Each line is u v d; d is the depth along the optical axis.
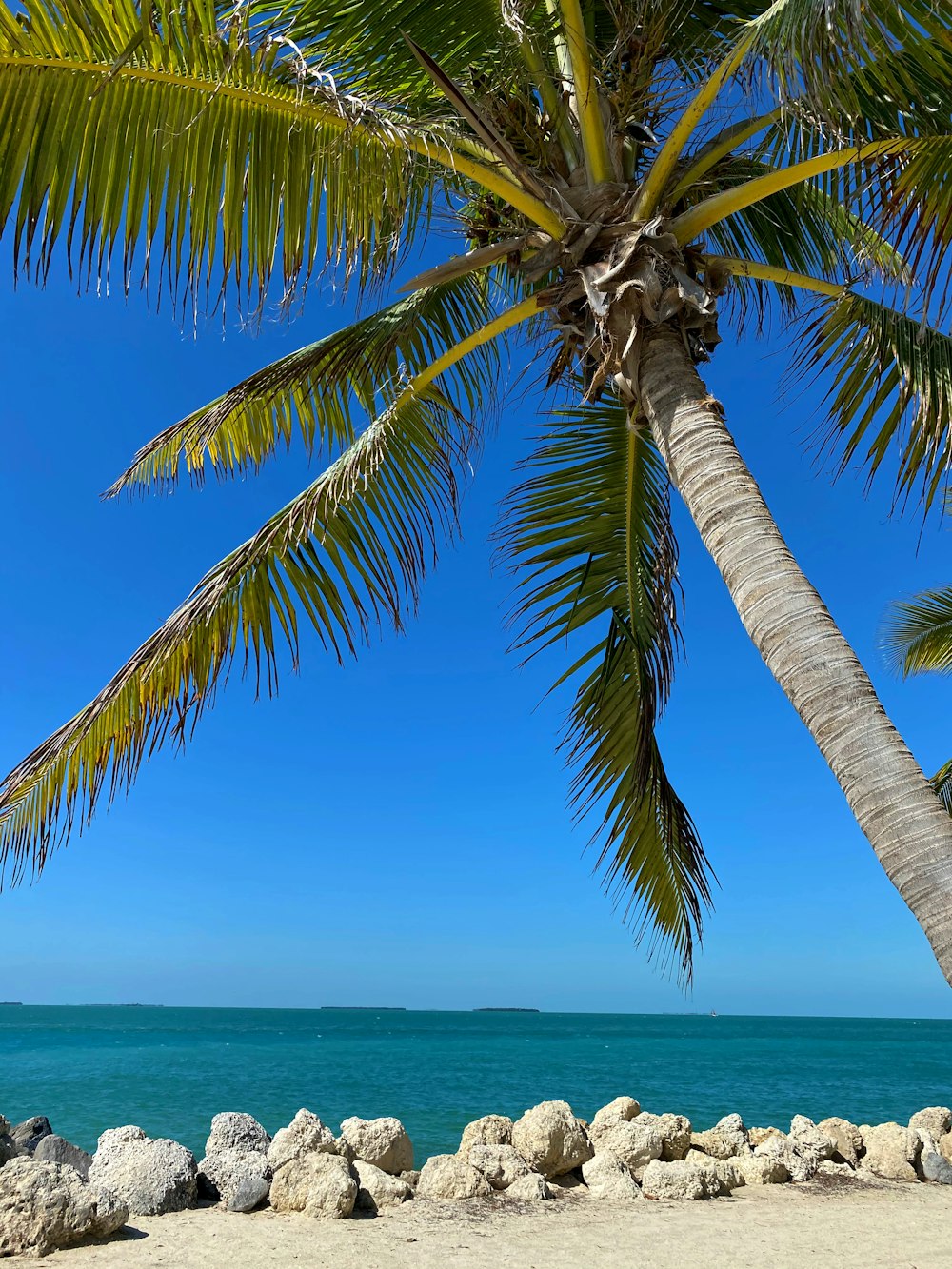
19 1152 5.57
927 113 4.06
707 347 4.81
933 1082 27.20
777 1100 20.27
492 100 4.91
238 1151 5.86
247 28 3.80
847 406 5.43
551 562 6.81
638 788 6.92
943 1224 5.62
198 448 6.49
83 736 5.22
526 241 4.94
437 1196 5.83
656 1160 6.48
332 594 5.98
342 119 4.21
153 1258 4.28
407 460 6.42
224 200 4.19
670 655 6.75
